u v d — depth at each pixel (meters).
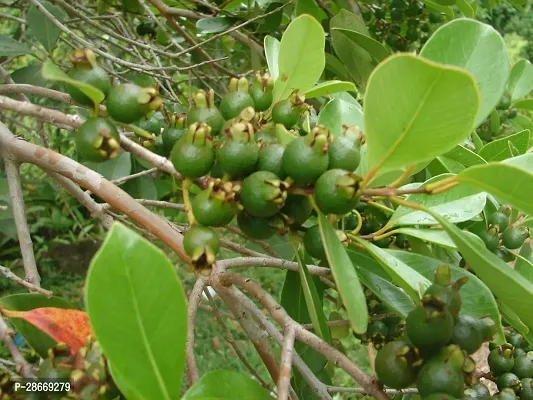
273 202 0.30
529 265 0.45
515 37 2.33
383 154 0.29
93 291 0.23
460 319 0.30
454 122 0.27
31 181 1.26
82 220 1.38
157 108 0.32
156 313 0.24
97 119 0.32
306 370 0.35
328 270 0.42
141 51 0.98
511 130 0.72
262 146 0.33
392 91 0.27
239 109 0.38
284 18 0.91
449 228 0.29
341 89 0.45
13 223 0.84
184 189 0.32
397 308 0.37
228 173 0.31
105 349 0.24
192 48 0.67
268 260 0.40
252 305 0.36
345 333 0.58
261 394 0.28
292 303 0.45
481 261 0.28
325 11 0.79
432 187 0.30
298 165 0.30
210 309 0.55
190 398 0.27
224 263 0.39
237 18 0.80
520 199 0.28
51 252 1.42
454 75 0.25
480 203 0.40
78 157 0.66
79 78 0.31
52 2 0.75
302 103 0.38
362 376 0.29
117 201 0.33
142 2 0.73
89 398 0.28
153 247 0.24
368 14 0.93
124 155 0.64
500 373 0.40
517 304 0.29
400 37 0.92
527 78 0.70
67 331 0.30
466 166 0.50
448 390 0.27
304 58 0.40
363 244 0.35
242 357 0.52
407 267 0.35
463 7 0.77
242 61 1.14
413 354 0.28
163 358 0.25
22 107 0.37
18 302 0.35
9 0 1.08
